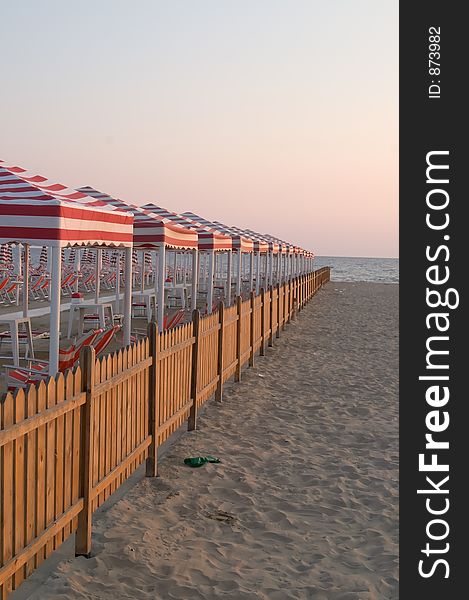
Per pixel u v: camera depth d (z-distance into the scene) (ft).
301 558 14.73
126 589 12.85
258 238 88.48
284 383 34.32
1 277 65.72
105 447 15.20
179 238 38.17
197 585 13.17
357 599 12.96
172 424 21.39
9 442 10.64
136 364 17.25
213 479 19.33
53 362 20.36
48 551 12.38
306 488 19.07
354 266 456.45
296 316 73.05
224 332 29.35
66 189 24.00
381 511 17.66
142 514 16.52
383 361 42.78
